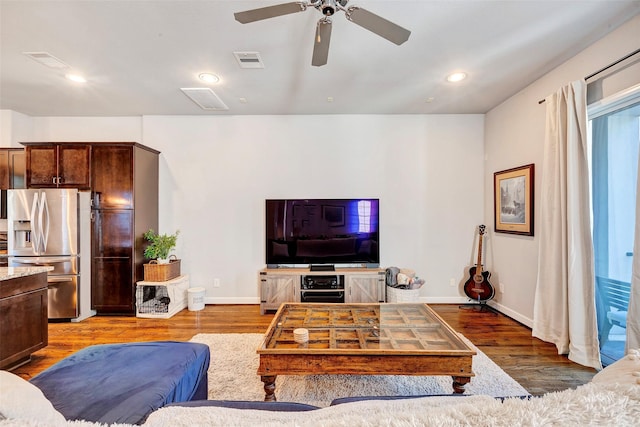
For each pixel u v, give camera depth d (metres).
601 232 2.43
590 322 2.38
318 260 4.03
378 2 1.93
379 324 2.24
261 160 4.14
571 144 2.46
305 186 4.15
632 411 0.61
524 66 2.79
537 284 2.87
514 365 2.38
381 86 3.22
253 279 4.14
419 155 4.14
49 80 3.03
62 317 3.38
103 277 3.62
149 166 3.91
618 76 2.20
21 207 3.34
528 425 0.57
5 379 0.86
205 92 3.35
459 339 1.89
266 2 1.93
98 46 2.42
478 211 4.13
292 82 3.11
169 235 4.11
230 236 4.14
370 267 4.02
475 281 3.85
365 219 4.03
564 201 2.55
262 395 1.97
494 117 3.87
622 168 2.27
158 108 3.87
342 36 2.29
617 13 2.04
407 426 0.58
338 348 1.84
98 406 1.17
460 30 2.23
